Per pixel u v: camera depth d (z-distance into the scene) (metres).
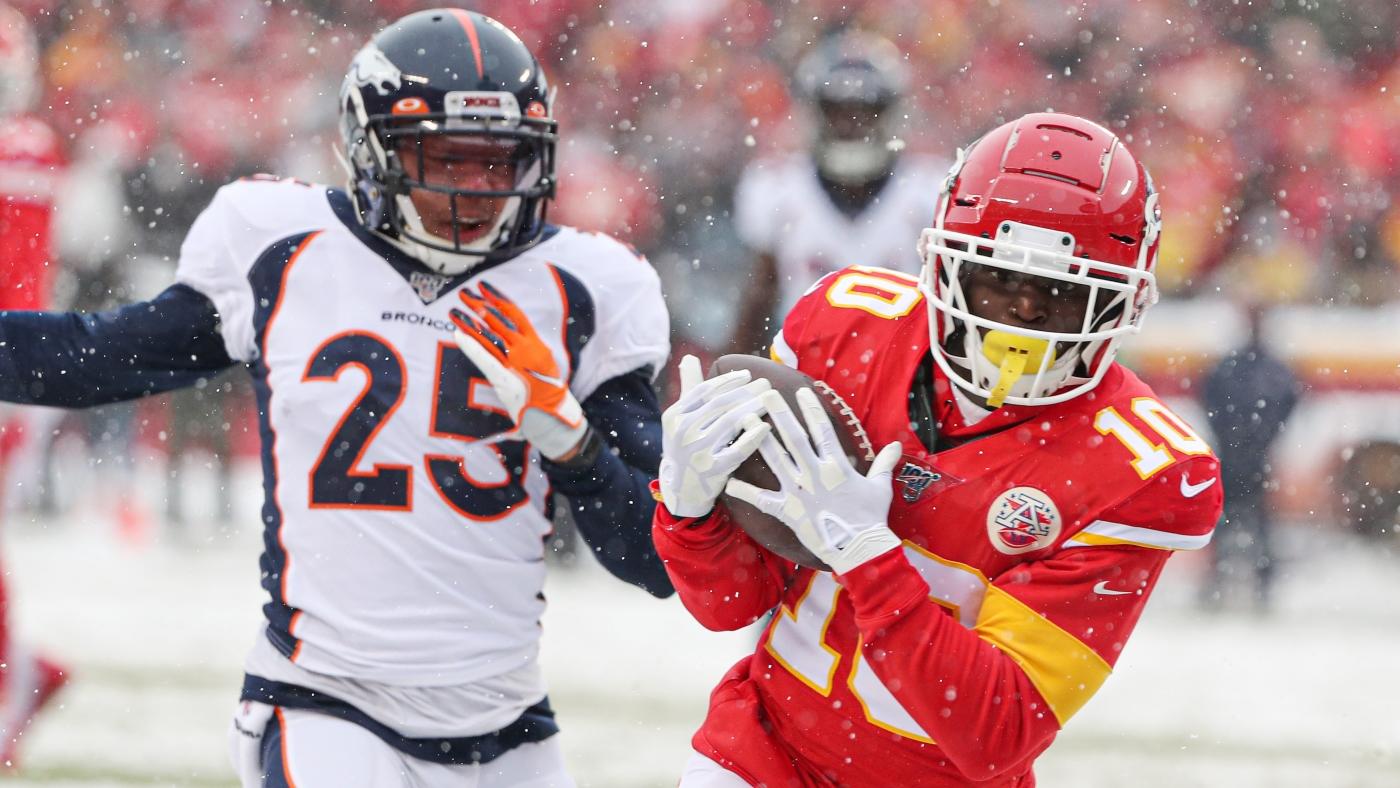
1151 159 53.06
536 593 12.93
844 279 11.82
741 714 11.55
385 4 51.31
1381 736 25.50
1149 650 32.16
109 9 48.78
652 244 48.97
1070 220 10.48
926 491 11.02
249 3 50.12
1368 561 43.22
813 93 22.27
